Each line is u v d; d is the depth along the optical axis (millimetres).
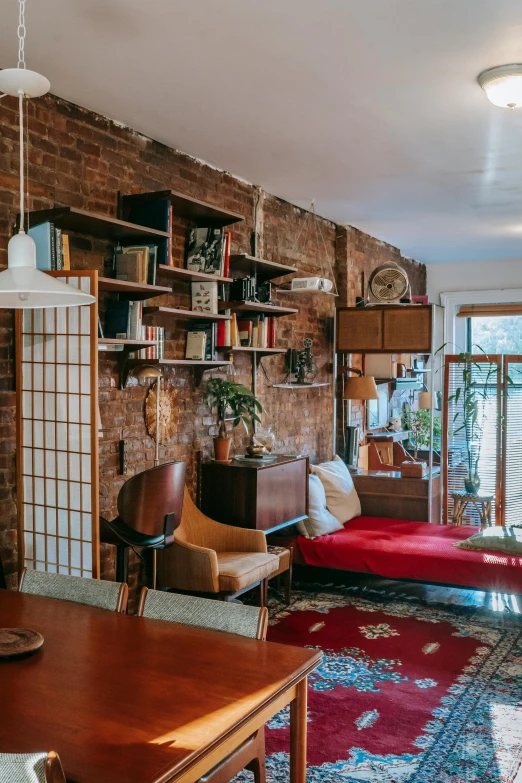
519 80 3451
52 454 3629
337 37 3180
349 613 5098
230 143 4730
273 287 6016
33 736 1701
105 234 4176
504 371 7461
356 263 7574
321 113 4156
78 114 4078
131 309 4137
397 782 2920
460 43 3221
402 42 3219
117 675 2051
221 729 1744
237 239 5590
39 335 3637
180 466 3953
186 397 5062
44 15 3002
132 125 4406
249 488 4988
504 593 4953
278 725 3422
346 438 7250
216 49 3316
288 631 4695
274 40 3217
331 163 5176
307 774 2975
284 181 5680
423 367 9672
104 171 4270
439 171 5379
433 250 8906
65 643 2291
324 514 5805
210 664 2135
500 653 4379
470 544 5305
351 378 7113
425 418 8820
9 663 2131
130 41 3246
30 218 3744
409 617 5035
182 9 2941
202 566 4359
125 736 1705
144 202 4344
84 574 3566
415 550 5281
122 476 4473
